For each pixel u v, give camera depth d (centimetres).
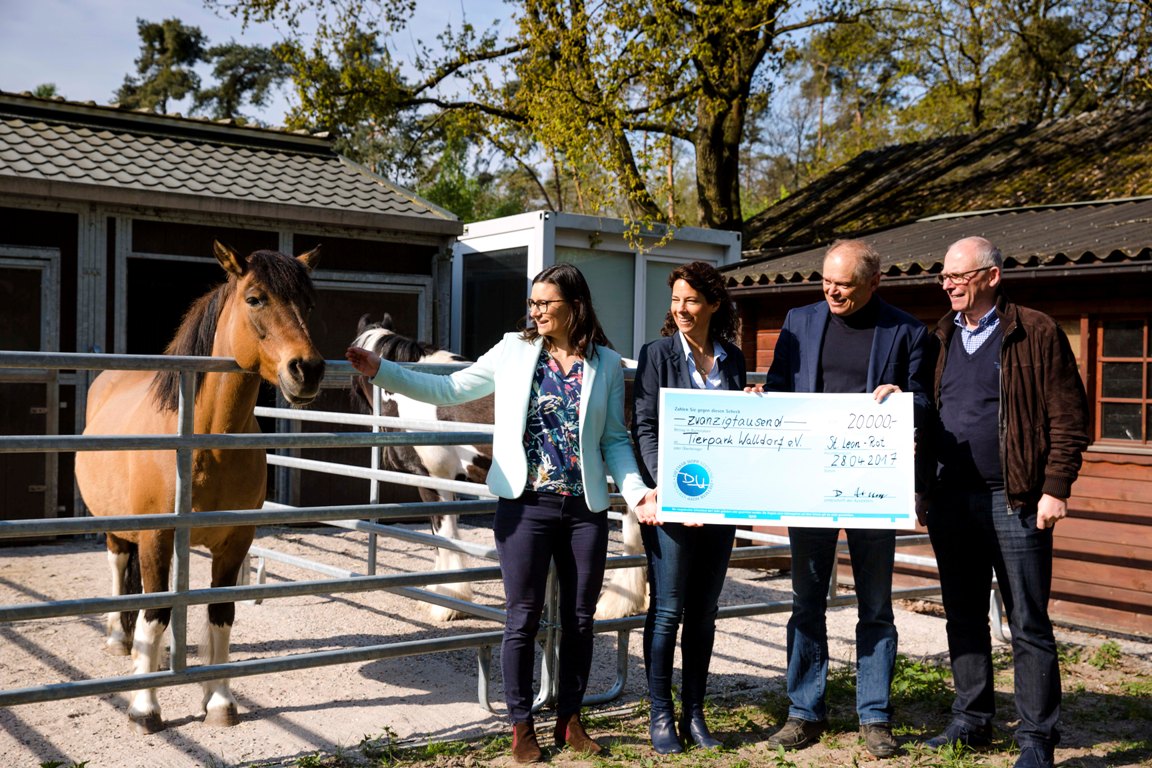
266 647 489
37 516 767
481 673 395
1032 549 332
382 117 1842
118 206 802
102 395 465
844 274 331
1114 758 367
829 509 331
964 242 340
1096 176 1107
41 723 364
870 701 355
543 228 877
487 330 948
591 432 329
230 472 356
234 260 327
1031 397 327
